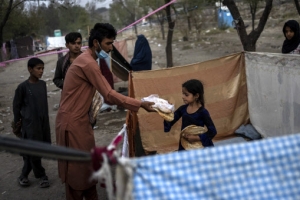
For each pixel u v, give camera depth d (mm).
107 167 1620
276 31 20906
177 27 26734
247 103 5602
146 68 8555
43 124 4660
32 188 4871
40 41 29031
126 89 9961
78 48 4883
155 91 5375
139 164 1603
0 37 10781
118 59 8594
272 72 4785
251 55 5273
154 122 5352
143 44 8477
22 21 20703
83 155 1731
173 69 5375
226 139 5484
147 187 1571
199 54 17672
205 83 5438
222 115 5512
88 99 3498
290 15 22656
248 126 5523
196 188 1576
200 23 25750
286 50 5590
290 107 4480
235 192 1567
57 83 5059
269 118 5043
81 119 3479
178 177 1587
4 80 14977
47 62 20266
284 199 1552
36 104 4539
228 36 23062
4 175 5352
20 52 22312
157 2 16781
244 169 1587
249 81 5461
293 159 1581
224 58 5438
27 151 1708
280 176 1572
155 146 5410
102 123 7590
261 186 1567
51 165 5566
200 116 3838
